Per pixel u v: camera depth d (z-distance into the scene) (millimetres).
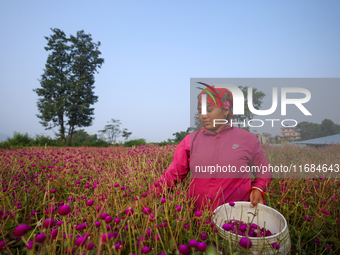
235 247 994
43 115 34188
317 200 1771
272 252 949
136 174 2604
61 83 36219
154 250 1029
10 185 2244
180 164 1722
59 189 2494
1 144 19453
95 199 1556
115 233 1065
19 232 735
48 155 5273
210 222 1188
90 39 40281
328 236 1390
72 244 936
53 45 37094
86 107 35875
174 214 1379
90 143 25281
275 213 1308
